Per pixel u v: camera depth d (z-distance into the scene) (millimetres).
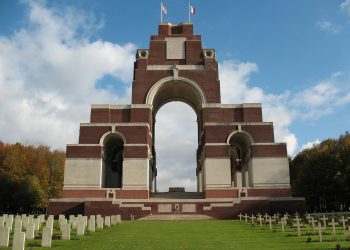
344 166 62625
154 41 58688
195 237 23000
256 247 18406
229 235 24203
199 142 60250
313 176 67188
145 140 50969
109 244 19500
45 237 18375
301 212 44250
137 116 53812
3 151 78250
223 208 44219
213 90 56312
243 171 57500
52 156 89750
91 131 51281
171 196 52938
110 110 54219
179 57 58312
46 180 81625
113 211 43875
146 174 49688
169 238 22391
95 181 49406
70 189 49000
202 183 54875
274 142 50656
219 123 51469
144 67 57125
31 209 82125
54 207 45094
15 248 15258
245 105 54312
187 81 56594
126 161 50125
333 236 22812
